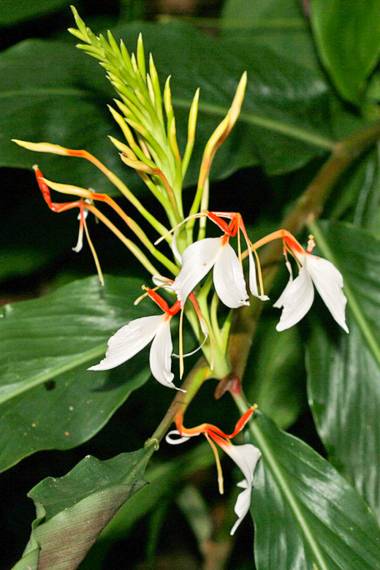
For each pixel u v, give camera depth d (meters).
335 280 1.01
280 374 1.30
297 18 1.40
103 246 1.38
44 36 1.46
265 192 1.39
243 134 1.22
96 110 1.19
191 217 1.00
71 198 1.37
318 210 1.21
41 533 0.98
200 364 1.08
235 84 1.25
